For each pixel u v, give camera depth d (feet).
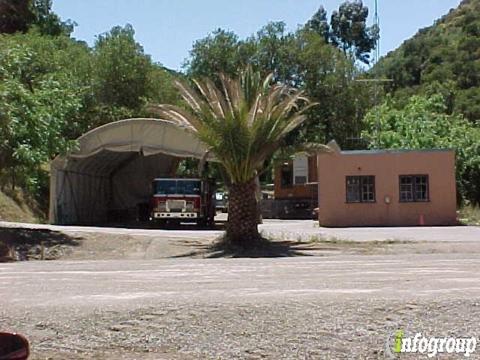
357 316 28.73
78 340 27.20
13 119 80.33
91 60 175.63
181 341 26.76
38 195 140.05
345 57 206.18
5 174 93.61
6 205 126.11
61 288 38.52
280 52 200.64
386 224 117.91
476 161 147.74
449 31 323.57
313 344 25.95
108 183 154.40
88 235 86.17
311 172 176.45
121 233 89.04
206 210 121.49
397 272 44.37
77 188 128.88
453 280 39.11
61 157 113.80
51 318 29.60
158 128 116.37
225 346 26.09
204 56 201.57
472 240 81.61
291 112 100.68
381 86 227.61
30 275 46.88
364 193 119.03
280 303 30.76
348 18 282.15
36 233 85.81
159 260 66.23
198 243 82.64
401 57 302.04
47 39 171.73
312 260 58.75
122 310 30.32
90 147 117.60
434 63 282.56
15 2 186.09
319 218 119.03
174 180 116.88
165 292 35.58
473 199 147.33
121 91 176.65
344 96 201.26
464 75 269.03
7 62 86.84
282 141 83.25
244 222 80.33
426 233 95.35
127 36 180.55
